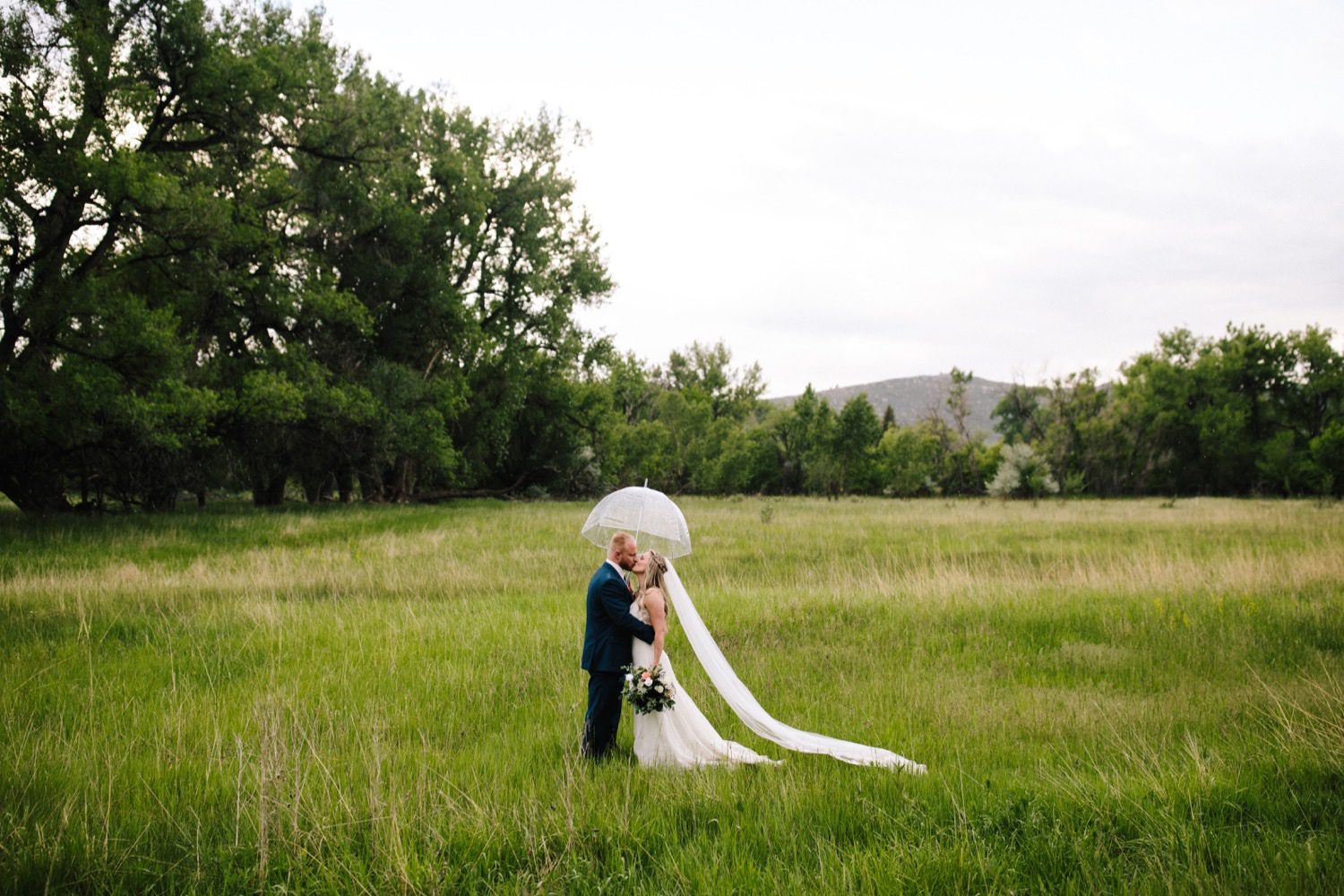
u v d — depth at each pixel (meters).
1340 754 5.12
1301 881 3.70
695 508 35.25
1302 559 14.02
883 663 8.23
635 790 4.91
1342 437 63.75
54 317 21.44
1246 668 7.84
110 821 4.39
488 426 44.69
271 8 29.91
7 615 10.24
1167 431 70.94
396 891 3.73
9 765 5.09
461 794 4.59
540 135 43.41
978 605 11.00
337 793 4.65
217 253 26.19
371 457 35.34
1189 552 16.78
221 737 5.73
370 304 35.94
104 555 16.50
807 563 16.47
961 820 4.35
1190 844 4.03
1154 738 5.82
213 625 9.79
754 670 7.90
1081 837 4.15
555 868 3.86
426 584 13.57
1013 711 6.55
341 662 8.16
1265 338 72.12
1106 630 9.59
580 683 7.40
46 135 21.83
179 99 25.81
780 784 4.95
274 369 30.34
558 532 22.48
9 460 23.94
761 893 3.68
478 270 44.28
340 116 30.33
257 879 3.88
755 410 90.88
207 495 49.81
